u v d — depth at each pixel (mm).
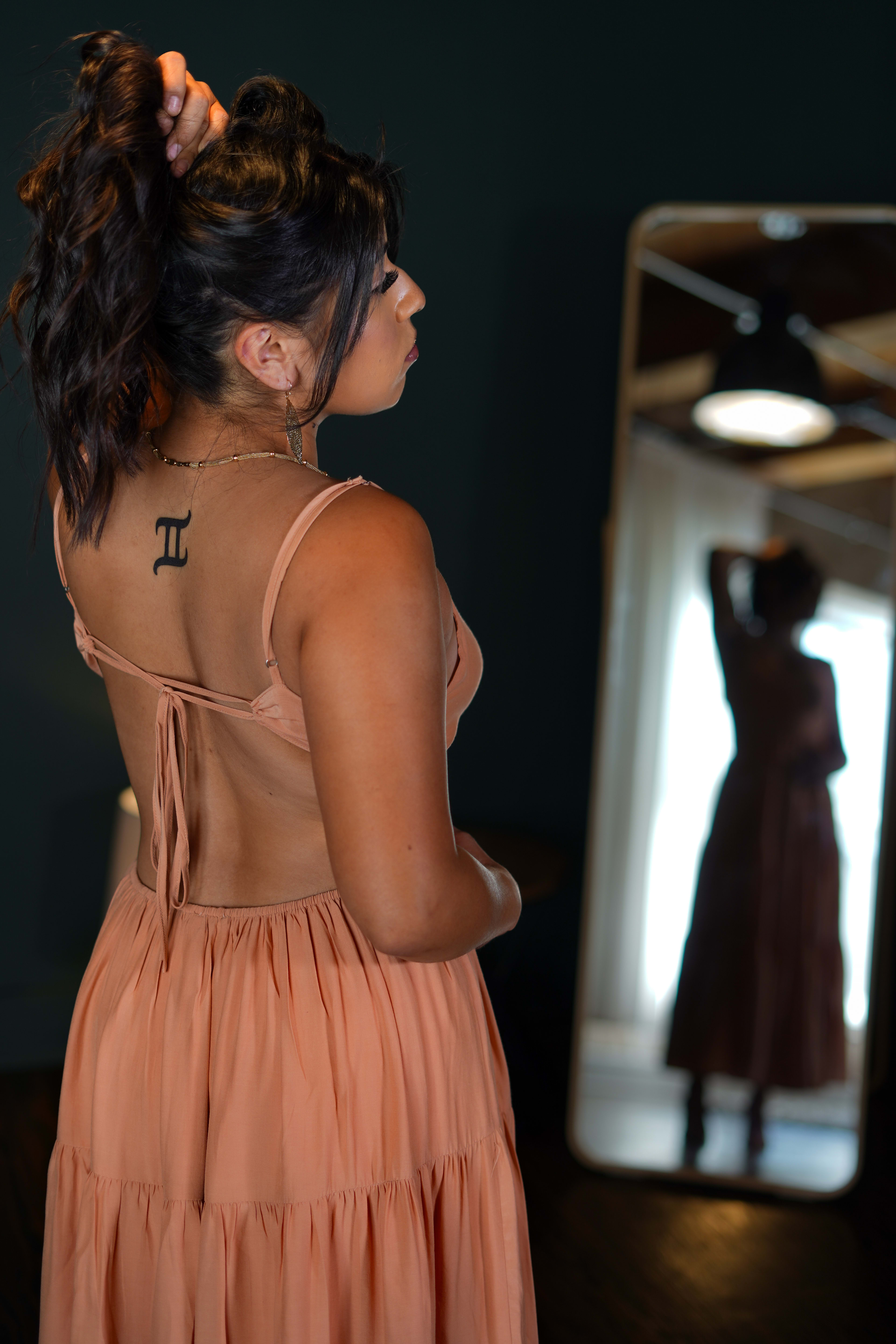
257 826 929
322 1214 910
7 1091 2721
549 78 2922
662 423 2648
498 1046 1146
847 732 2549
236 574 805
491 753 3092
